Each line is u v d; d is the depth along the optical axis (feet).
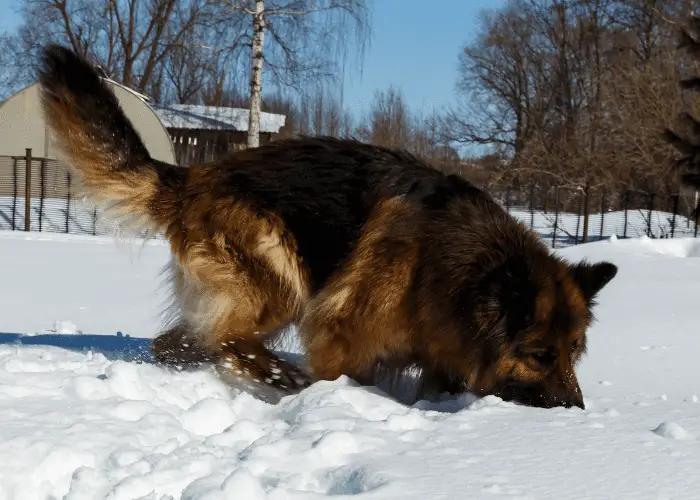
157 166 8.64
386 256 7.82
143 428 6.44
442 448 6.15
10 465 5.85
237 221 8.23
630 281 16.61
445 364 8.05
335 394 7.34
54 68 8.46
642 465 5.91
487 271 7.69
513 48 66.33
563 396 7.59
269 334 8.60
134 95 44.83
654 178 47.26
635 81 48.32
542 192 47.52
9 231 29.81
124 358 9.10
